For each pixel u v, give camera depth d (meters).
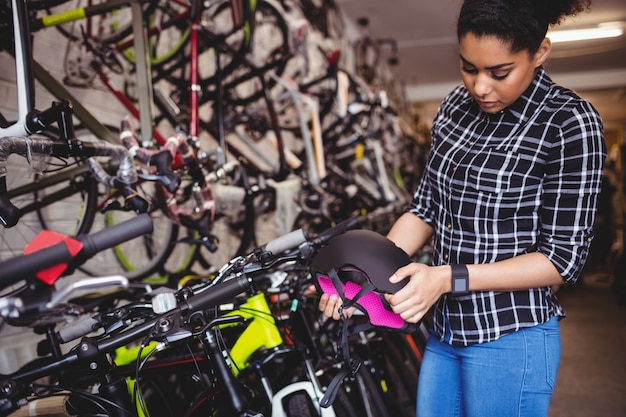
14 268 0.77
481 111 1.21
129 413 1.11
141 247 2.62
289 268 1.71
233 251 3.44
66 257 0.81
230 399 1.14
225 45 2.65
